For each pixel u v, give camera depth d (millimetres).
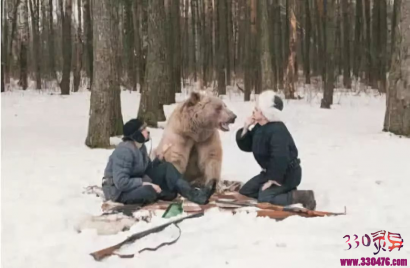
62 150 11430
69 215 6172
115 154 6473
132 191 6383
